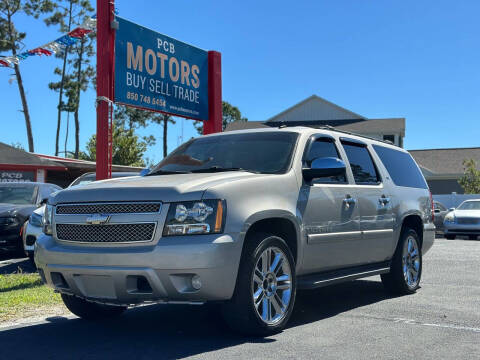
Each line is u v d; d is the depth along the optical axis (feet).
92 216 14.85
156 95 32.83
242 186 15.15
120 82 29.76
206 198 14.28
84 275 14.84
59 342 15.16
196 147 20.15
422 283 26.21
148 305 20.76
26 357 13.67
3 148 74.33
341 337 15.40
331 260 18.42
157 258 13.80
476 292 23.61
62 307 20.08
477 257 38.45
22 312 19.29
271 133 19.20
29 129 143.02
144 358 13.34
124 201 14.66
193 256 13.69
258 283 15.17
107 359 13.33
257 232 15.51
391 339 15.20
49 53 37.55
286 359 13.14
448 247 47.55
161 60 33.32
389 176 22.80
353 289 24.62
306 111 141.49
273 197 15.90
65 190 16.24
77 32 35.81
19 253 37.93
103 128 27.68
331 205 18.22
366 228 20.12
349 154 20.80
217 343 14.69
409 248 23.47
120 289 14.38
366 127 132.87
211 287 13.92
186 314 18.94
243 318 14.73
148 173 19.26
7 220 36.09
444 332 16.10
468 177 121.08
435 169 135.54
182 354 13.64
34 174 73.87
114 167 74.59
